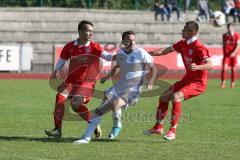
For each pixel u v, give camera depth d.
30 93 65.69
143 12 118.62
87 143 34.25
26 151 31.45
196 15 122.56
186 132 39.84
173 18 121.69
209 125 43.47
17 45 91.12
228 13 120.12
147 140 36.00
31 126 41.62
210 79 90.88
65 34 105.88
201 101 60.59
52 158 29.69
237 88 76.00
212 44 109.19
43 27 107.69
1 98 60.22
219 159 30.23
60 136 35.66
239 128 42.09
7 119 45.09
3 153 30.83
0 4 116.06
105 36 106.44
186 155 31.12
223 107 55.50
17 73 91.19
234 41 75.00
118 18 116.31
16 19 108.19
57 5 119.00
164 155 31.03
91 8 121.25
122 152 31.66
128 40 35.91
